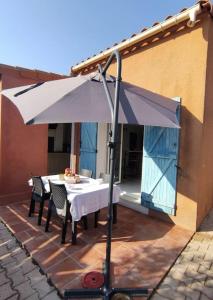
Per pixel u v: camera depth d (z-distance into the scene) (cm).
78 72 734
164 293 270
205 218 505
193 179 439
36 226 440
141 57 528
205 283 290
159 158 491
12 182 580
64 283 278
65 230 379
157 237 411
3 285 278
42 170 631
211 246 386
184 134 450
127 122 280
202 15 415
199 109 427
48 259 329
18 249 363
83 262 324
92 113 271
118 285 277
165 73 481
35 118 238
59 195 385
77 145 752
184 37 448
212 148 511
